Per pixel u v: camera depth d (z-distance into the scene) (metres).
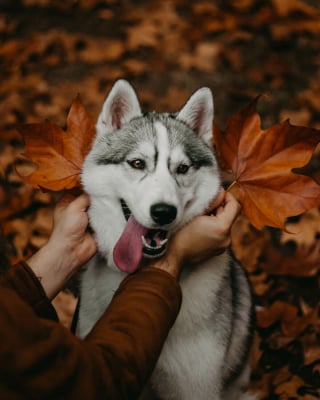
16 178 4.32
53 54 5.31
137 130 2.53
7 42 5.44
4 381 1.23
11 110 4.78
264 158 2.34
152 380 2.76
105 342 1.52
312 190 2.27
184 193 2.45
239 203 2.40
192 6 5.73
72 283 3.71
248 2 5.72
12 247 4.00
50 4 5.73
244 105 4.91
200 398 2.74
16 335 1.24
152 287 1.75
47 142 2.39
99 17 5.63
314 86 5.05
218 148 2.44
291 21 5.59
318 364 3.51
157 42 5.37
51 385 1.27
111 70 5.16
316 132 2.23
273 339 3.62
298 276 3.90
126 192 2.43
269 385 3.40
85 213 2.28
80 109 2.48
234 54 5.27
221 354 2.64
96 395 1.36
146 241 2.29
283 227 2.28
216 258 2.58
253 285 3.89
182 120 2.64
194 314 2.53
